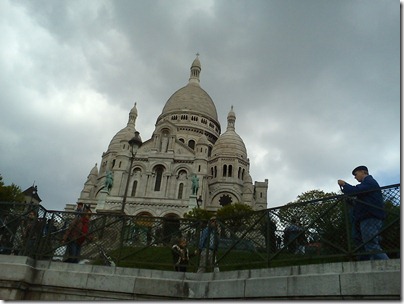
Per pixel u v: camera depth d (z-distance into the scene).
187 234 13.71
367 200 10.23
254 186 102.44
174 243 13.63
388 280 8.47
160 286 11.82
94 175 101.75
